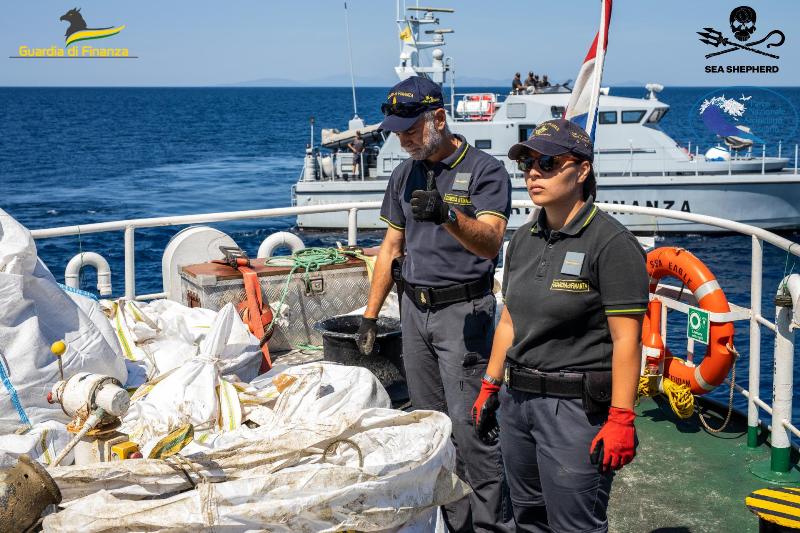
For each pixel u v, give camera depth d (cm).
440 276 337
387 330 449
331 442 295
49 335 350
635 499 392
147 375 407
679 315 1434
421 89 327
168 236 2297
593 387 263
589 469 269
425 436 306
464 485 308
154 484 273
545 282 267
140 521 254
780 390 408
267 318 494
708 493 397
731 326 456
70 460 308
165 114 13238
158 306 477
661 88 2120
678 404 471
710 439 462
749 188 2094
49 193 3566
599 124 2102
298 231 2395
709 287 459
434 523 304
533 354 272
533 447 288
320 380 365
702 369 459
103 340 366
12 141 6938
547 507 283
